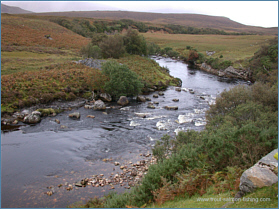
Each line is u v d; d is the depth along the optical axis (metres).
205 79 68.50
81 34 134.75
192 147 14.48
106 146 22.11
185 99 43.66
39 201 13.49
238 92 23.77
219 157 12.07
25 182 15.72
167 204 9.31
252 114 19.20
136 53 84.00
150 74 57.88
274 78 43.03
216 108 23.83
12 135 24.70
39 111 31.31
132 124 28.84
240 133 12.95
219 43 140.12
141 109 36.38
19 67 50.81
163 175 11.42
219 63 81.06
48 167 17.86
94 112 34.12
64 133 25.55
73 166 18.06
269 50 65.88
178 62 105.38
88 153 20.52
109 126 28.09
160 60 107.81
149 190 10.95
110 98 41.22
